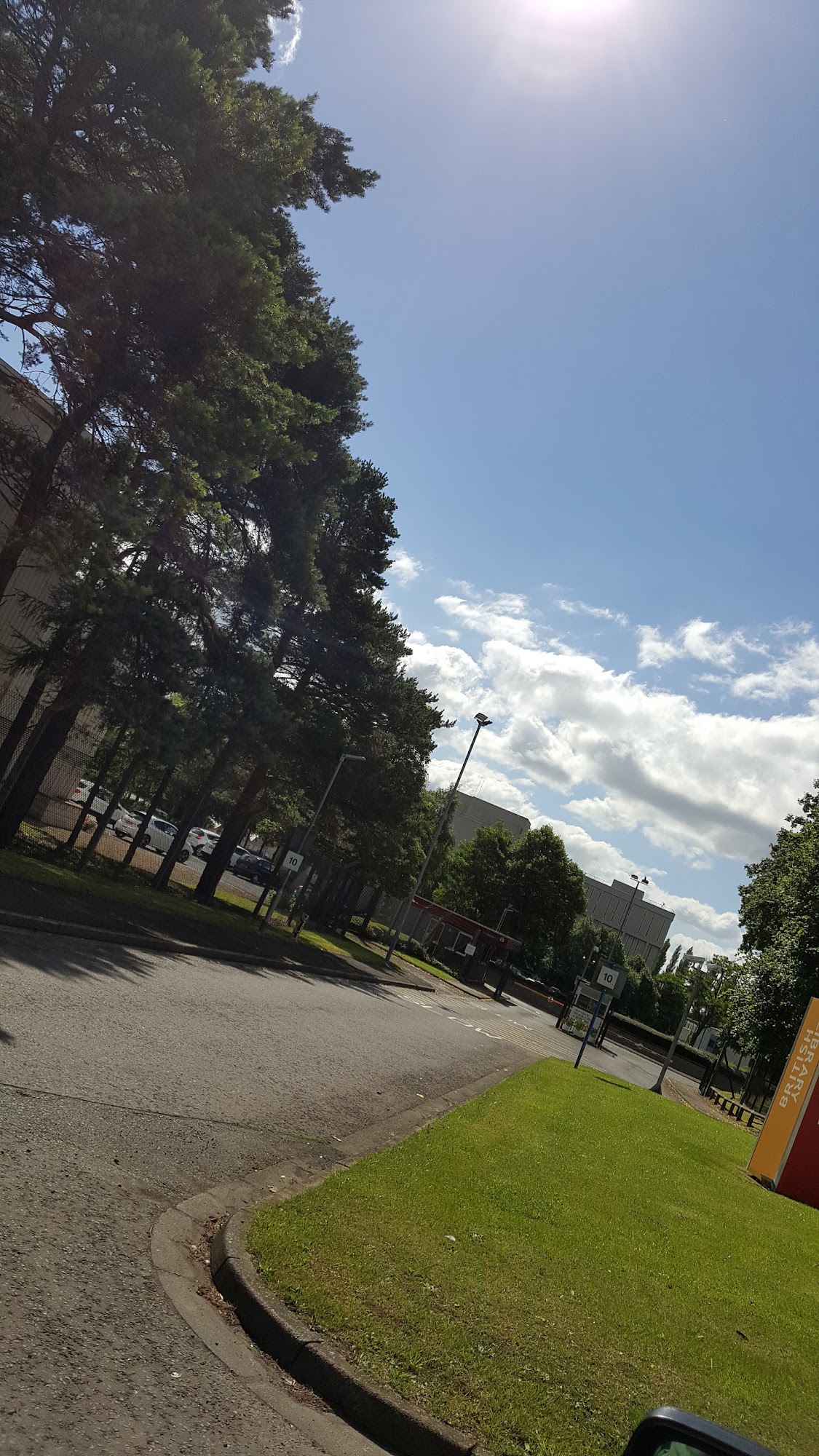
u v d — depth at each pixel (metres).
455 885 89.06
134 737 23.14
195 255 16.88
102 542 17.58
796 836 42.16
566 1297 6.86
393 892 51.25
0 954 12.09
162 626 21.80
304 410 20.16
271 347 18.91
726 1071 76.38
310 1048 14.60
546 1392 5.20
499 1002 60.12
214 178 18.11
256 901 51.78
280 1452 4.00
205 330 18.48
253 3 20.94
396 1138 10.81
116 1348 4.29
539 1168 11.41
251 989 19.02
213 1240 5.97
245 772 37.03
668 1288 8.13
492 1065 23.02
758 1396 6.28
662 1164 15.71
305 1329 5.00
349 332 31.06
